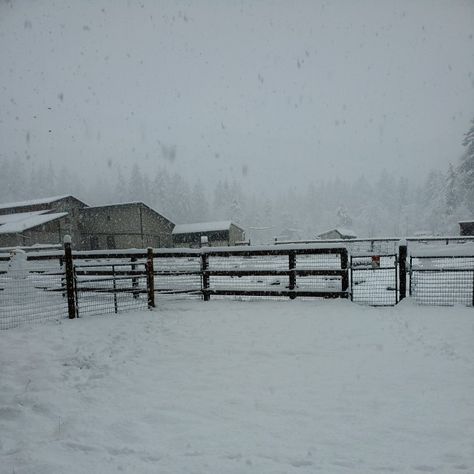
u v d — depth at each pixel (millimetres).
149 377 4758
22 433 3533
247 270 8938
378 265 12344
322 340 5855
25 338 6445
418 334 5938
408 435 3213
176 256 9094
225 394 4172
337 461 2885
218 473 2793
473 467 2750
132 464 2947
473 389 4012
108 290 8344
